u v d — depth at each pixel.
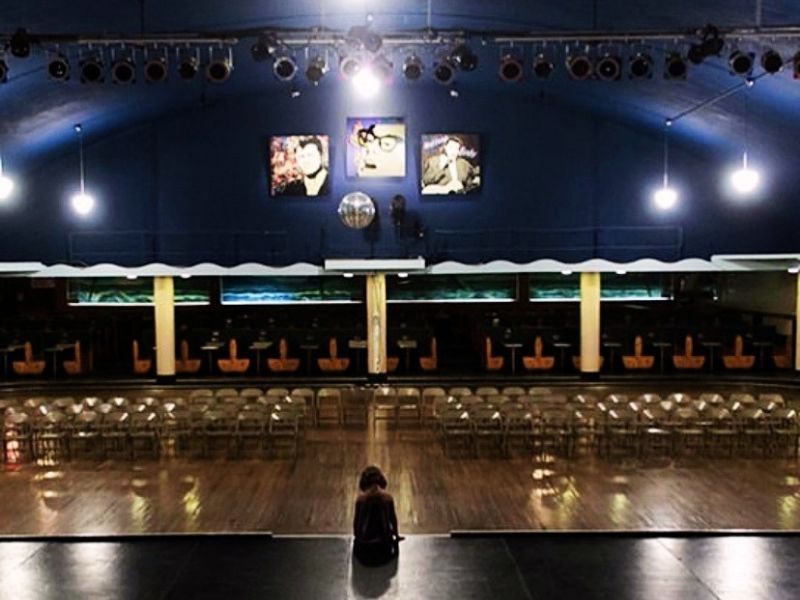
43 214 21.72
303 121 21.89
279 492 11.89
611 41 12.26
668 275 23.73
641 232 22.06
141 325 25.16
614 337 22.36
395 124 21.91
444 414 14.37
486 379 21.06
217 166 21.97
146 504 11.32
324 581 8.47
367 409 17.12
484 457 13.80
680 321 23.27
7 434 14.16
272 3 13.25
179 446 14.45
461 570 8.73
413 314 25.17
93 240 21.86
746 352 22.09
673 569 8.73
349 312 24.78
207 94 20.55
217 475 12.77
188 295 23.53
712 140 19.50
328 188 22.02
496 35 11.91
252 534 9.84
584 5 12.73
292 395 16.09
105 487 12.13
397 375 21.55
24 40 11.44
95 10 12.38
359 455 13.98
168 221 22.00
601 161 22.03
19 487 12.12
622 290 23.81
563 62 17.36
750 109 15.89
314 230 22.12
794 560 8.96
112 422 13.94
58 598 8.08
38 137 18.92
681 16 12.45
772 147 17.34
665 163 21.91
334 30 11.70
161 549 9.48
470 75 19.81
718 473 12.75
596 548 9.38
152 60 12.03
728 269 20.03
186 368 21.86
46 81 15.19
